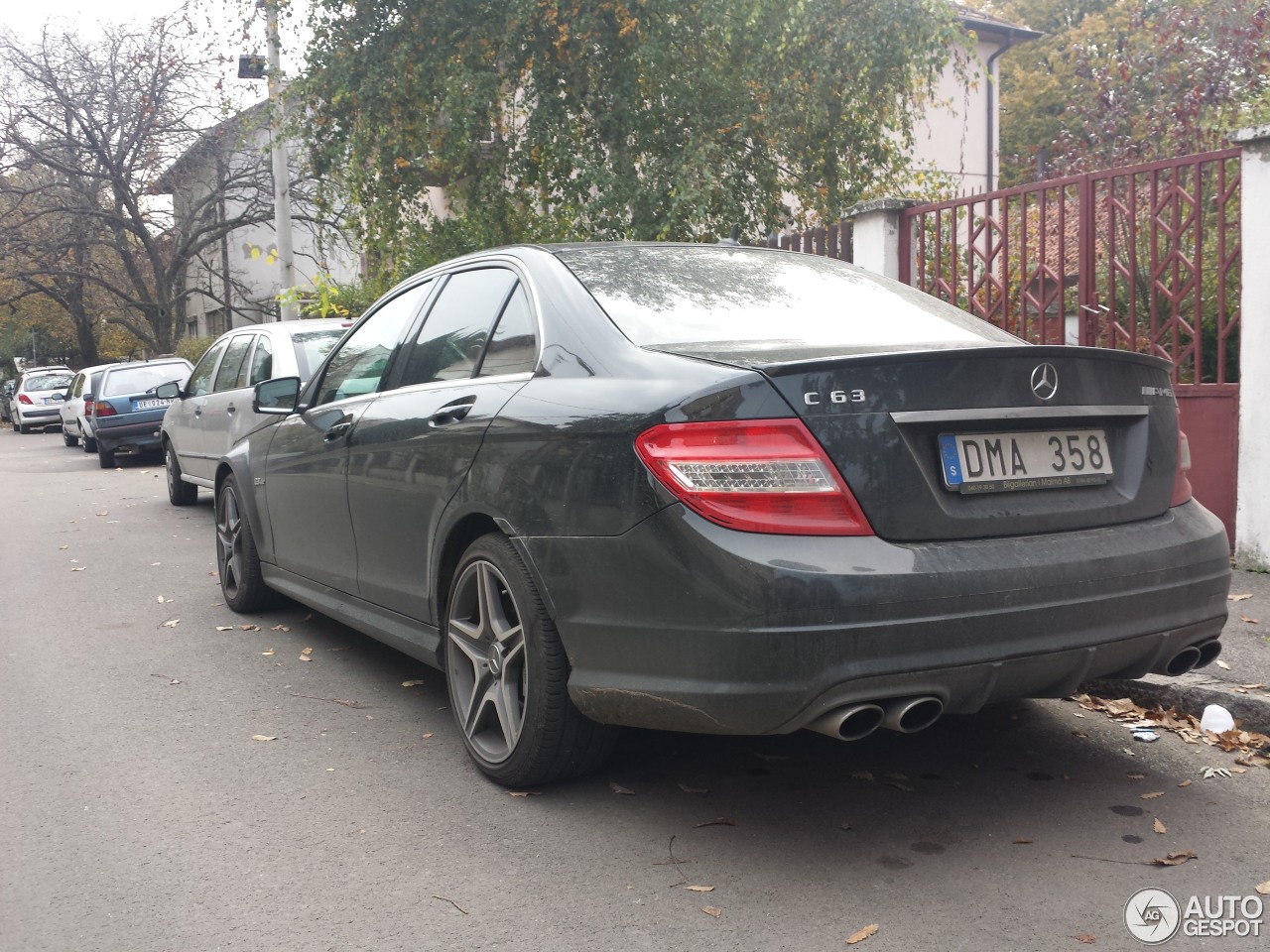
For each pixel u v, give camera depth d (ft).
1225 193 19.89
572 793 11.85
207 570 26.07
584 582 10.32
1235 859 10.00
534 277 12.58
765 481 9.17
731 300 12.13
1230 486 20.13
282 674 16.99
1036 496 10.22
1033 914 9.08
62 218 113.70
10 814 11.81
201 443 33.99
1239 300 19.95
